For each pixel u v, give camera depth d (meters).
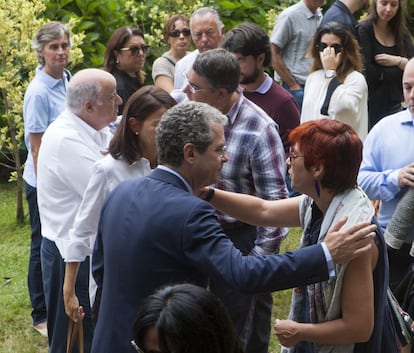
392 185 5.30
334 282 3.63
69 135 5.12
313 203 3.89
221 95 4.95
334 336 3.66
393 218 5.24
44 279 5.54
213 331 2.69
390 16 8.26
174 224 3.60
